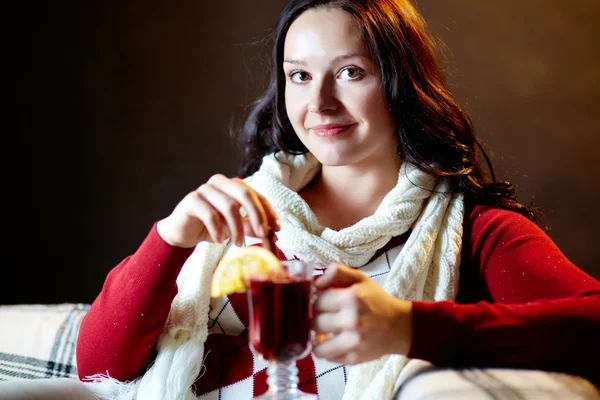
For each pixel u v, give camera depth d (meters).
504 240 1.47
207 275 1.50
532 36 3.70
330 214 1.60
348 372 1.41
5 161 3.64
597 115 3.70
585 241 3.71
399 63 1.50
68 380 1.35
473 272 1.51
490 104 3.72
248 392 1.43
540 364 1.17
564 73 3.70
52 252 3.67
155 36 3.70
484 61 3.71
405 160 1.58
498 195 1.60
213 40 3.71
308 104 1.48
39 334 1.71
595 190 3.70
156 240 1.34
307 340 1.12
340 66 1.45
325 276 1.14
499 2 3.68
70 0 3.64
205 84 3.71
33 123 3.65
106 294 1.39
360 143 1.48
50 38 3.64
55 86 3.66
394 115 1.54
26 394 1.25
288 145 1.68
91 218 3.69
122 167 3.71
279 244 1.54
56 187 3.67
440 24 3.33
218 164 3.73
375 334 1.10
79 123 3.68
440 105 1.61
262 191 1.57
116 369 1.38
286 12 1.54
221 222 1.27
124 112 3.70
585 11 3.67
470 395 1.07
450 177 1.58
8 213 3.64
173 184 3.73
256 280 1.12
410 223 1.54
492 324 1.17
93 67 3.67
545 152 3.72
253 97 3.71
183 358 1.40
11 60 3.62
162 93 3.71
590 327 1.18
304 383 1.41
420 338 1.14
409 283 1.45
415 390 1.14
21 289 3.64
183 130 3.72
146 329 1.36
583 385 1.13
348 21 1.45
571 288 1.31
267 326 1.11
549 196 3.72
